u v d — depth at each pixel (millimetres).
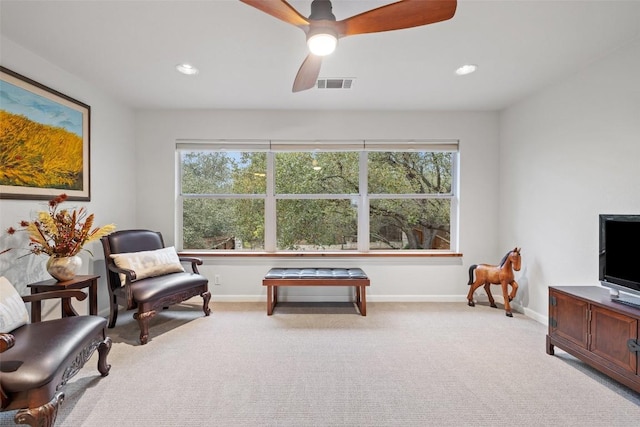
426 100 3230
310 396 1754
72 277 2281
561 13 1789
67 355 1487
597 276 2363
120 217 3301
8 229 2062
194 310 3223
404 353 2268
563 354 2254
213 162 3719
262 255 3562
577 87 2535
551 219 2807
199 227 3719
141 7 1744
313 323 2865
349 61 2381
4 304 1642
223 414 1605
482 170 3605
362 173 3691
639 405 1672
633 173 2098
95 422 1544
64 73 2557
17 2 1698
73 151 2656
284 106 3436
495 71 2543
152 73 2604
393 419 1569
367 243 3707
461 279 3625
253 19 1851
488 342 2457
